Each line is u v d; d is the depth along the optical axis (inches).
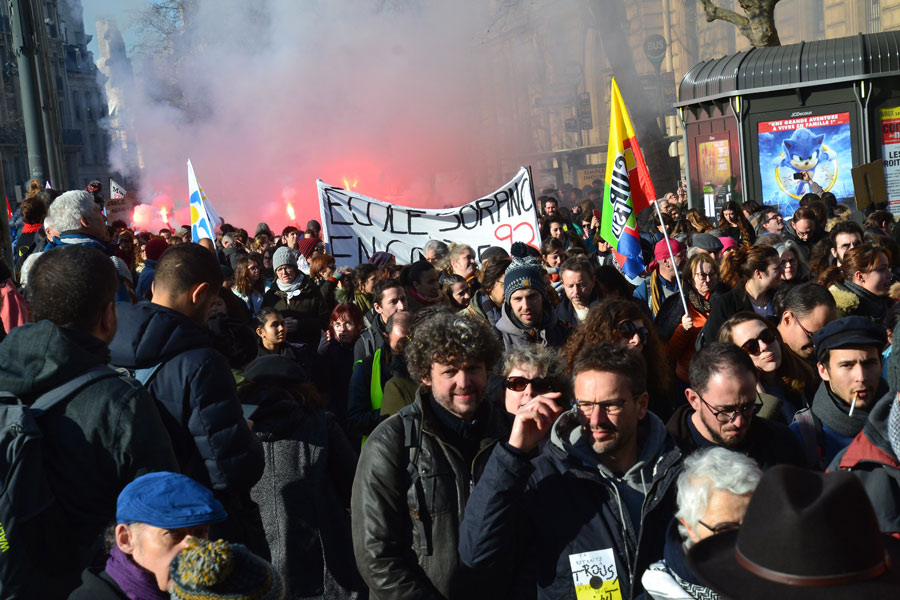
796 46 644.1
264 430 177.8
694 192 721.0
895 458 118.6
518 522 129.3
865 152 619.8
